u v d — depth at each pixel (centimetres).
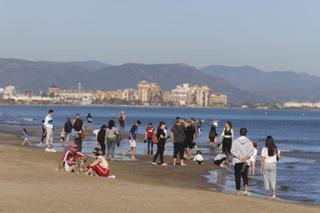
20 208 1570
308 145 6106
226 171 3022
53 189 1911
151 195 1883
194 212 1634
